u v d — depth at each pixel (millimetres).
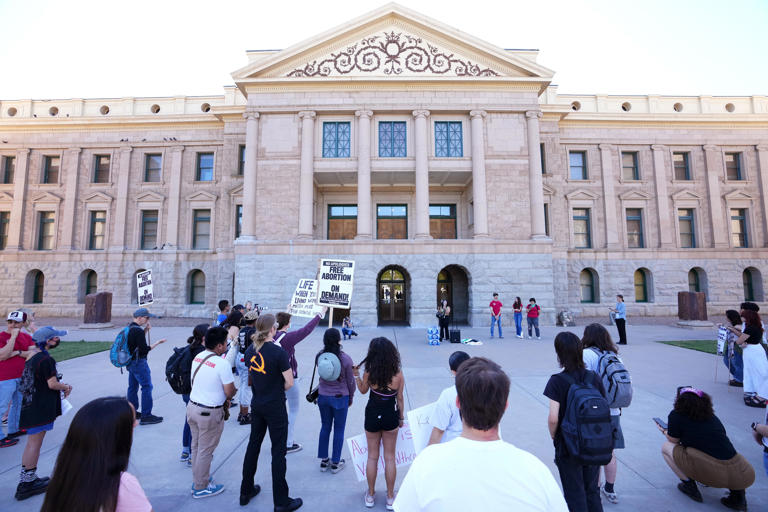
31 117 31562
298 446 6426
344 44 25797
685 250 30562
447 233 29562
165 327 22953
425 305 23844
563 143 31375
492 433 2158
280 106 25547
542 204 25094
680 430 4906
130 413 2201
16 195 31062
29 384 5129
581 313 29562
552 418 3721
